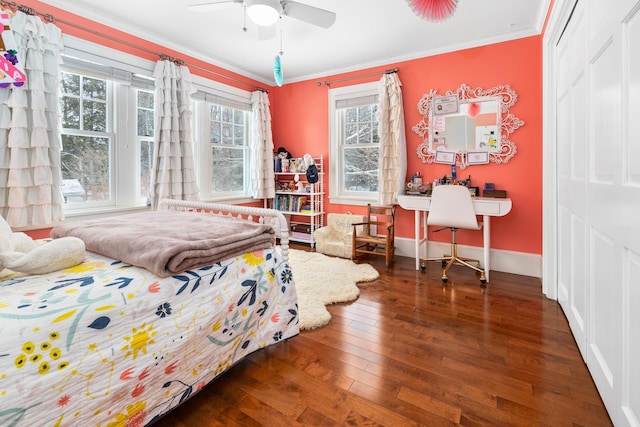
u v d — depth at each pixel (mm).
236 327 1537
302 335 2037
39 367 898
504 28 3068
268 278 1726
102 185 2963
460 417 1341
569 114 2076
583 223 1738
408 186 3680
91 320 1023
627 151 1138
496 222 3395
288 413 1372
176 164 3273
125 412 1105
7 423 832
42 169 2340
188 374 1323
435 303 2541
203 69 3748
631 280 1128
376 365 1717
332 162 4426
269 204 4805
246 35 3213
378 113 3857
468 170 3471
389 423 1312
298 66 4141
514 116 3221
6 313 921
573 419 1321
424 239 3709
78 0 2562
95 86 2869
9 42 2160
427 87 3645
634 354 1105
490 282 3029
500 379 1590
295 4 2119
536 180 3168
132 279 1215
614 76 1253
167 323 1237
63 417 944
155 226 1765
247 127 4555
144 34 3107
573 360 1744
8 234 1338
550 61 2549
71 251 1299
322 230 4047
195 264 1385
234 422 1323
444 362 1741
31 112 2312
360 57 3805
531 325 2158
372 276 3113
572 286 2047
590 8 1558
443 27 3035
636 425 1085
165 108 3188
